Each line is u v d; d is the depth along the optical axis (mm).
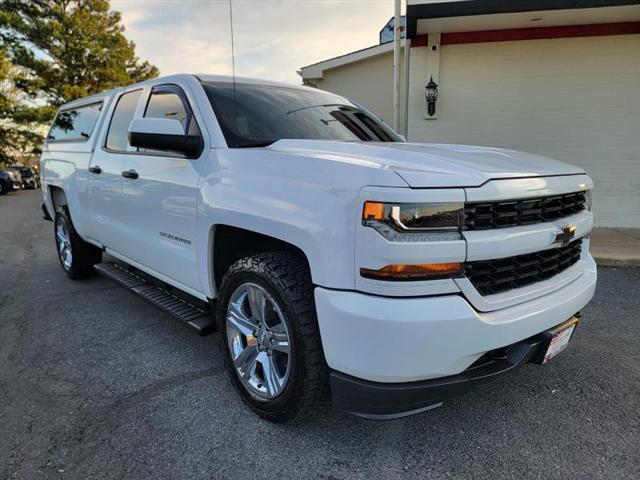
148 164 3133
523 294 2016
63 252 5195
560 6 6625
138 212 3297
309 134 2934
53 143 5160
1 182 22844
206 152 2662
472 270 1837
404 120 9227
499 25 7699
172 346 3359
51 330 3666
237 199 2316
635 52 7609
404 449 2197
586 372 2932
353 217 1778
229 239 2641
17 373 2963
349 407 1924
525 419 2432
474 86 8273
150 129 2648
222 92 2947
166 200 2924
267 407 2311
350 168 1891
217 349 3311
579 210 2455
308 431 2328
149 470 2057
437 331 1724
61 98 29375
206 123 2729
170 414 2482
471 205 1793
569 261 2426
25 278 5227
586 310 4078
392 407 1852
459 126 8461
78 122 4699
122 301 4359
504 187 1895
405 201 1699
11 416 2475
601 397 2643
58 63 29375
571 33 7734
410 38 8203
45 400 2633
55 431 2338
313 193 1958
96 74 30484
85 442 2250
